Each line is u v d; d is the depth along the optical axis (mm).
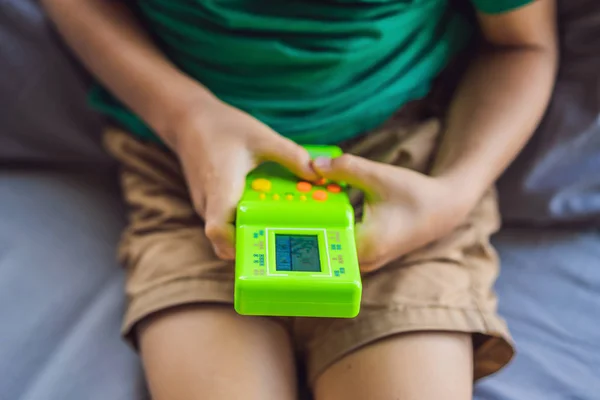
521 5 808
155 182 856
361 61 808
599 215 945
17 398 766
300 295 624
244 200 673
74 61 956
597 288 894
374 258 710
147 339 750
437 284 755
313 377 761
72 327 825
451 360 724
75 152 994
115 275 874
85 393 771
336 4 787
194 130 748
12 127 975
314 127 820
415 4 813
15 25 936
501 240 956
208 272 765
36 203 947
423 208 729
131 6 878
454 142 815
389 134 846
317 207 669
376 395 710
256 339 739
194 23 806
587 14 875
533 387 800
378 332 731
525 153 927
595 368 816
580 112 890
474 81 858
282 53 789
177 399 713
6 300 838
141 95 806
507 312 871
